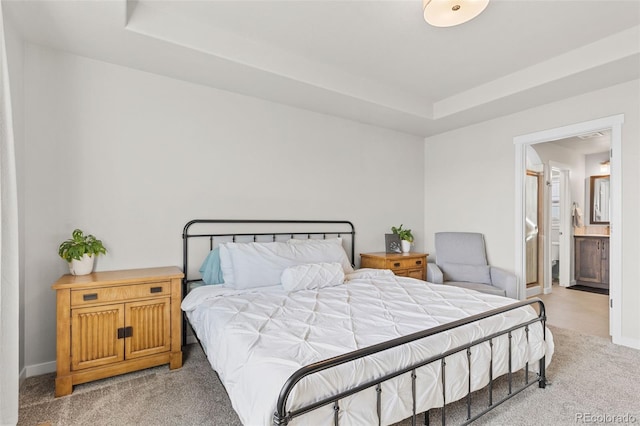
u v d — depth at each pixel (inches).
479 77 123.6
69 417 69.1
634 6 81.1
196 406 73.4
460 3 70.8
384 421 51.4
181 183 109.6
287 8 83.4
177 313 92.0
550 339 83.0
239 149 120.7
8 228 59.2
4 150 58.9
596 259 202.1
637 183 107.9
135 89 102.0
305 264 105.2
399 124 157.6
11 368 59.2
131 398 76.4
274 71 103.3
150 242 104.3
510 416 69.2
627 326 109.4
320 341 57.4
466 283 141.0
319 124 141.1
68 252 85.7
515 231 142.9
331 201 144.9
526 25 89.4
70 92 92.8
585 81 109.2
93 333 81.2
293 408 42.8
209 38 92.0
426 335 55.4
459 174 165.2
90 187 95.4
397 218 169.2
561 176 208.8
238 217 120.3
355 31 93.4
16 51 81.1
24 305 86.2
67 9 73.4
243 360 53.3
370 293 92.0
